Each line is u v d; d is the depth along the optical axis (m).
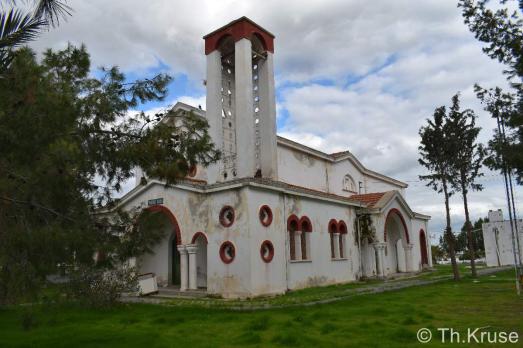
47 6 6.19
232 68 23.05
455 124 24.95
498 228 42.81
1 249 6.17
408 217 31.25
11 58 6.43
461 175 25.55
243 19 20.86
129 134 9.09
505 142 10.59
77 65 9.47
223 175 20.92
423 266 34.47
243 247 17.94
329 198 23.69
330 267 23.33
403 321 11.55
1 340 10.49
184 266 20.38
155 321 12.62
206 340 9.94
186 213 20.36
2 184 6.37
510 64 9.02
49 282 7.30
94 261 8.20
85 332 11.36
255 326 11.09
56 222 7.07
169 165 8.99
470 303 15.23
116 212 9.23
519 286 18.05
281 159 26.52
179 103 24.75
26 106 6.19
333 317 12.53
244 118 20.08
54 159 6.46
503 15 8.91
